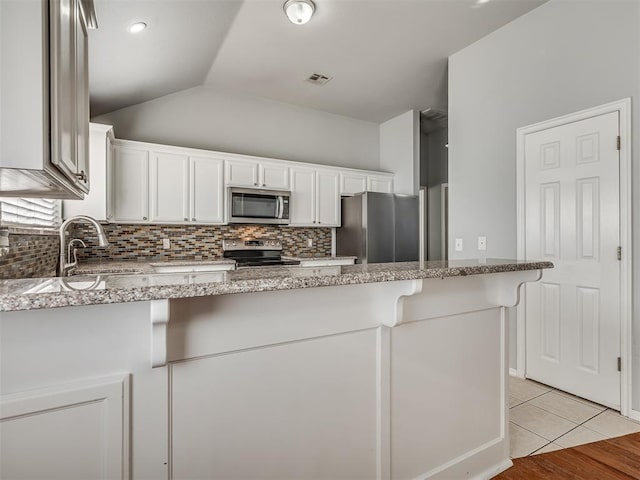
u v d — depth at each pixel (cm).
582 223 247
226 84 421
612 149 231
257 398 112
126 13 223
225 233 434
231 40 321
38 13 83
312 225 462
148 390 95
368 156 548
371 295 135
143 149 362
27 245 176
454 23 294
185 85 400
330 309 125
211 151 397
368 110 504
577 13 250
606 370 235
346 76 395
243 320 109
